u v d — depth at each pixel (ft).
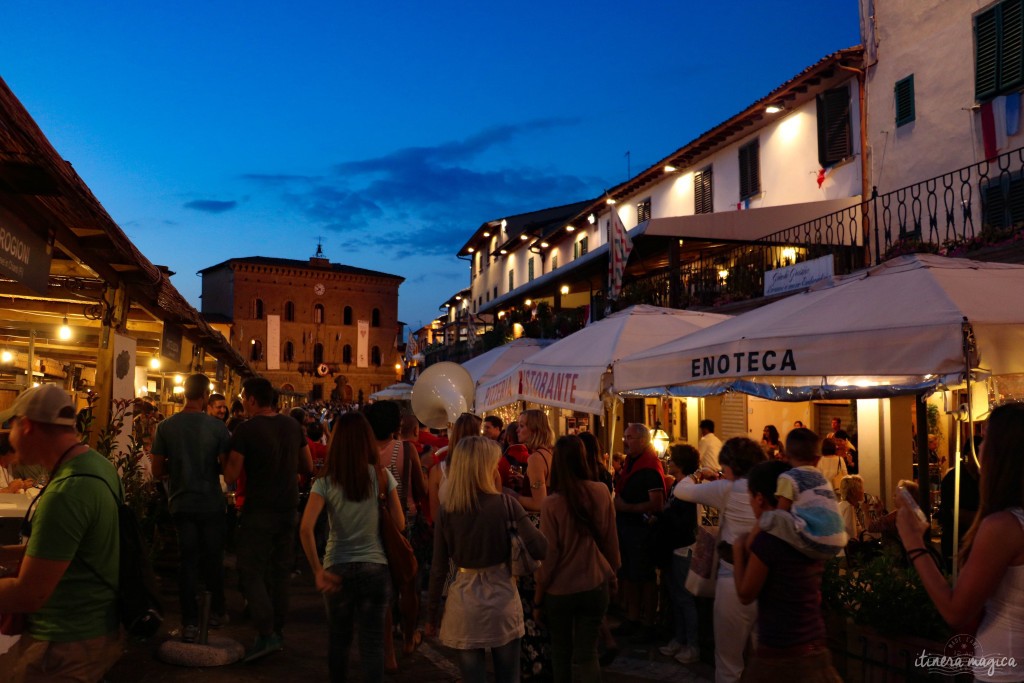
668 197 77.92
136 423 32.30
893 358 15.75
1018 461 8.41
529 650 19.70
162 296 29.32
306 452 22.77
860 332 16.33
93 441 24.79
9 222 16.71
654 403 67.46
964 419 18.21
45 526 9.57
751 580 11.43
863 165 50.49
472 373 48.26
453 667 20.86
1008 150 40.91
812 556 11.32
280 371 250.57
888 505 40.55
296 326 254.88
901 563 19.42
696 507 22.07
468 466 15.40
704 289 54.80
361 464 16.17
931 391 19.93
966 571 8.42
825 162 53.72
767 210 51.08
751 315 21.93
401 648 22.82
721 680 16.39
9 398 43.09
